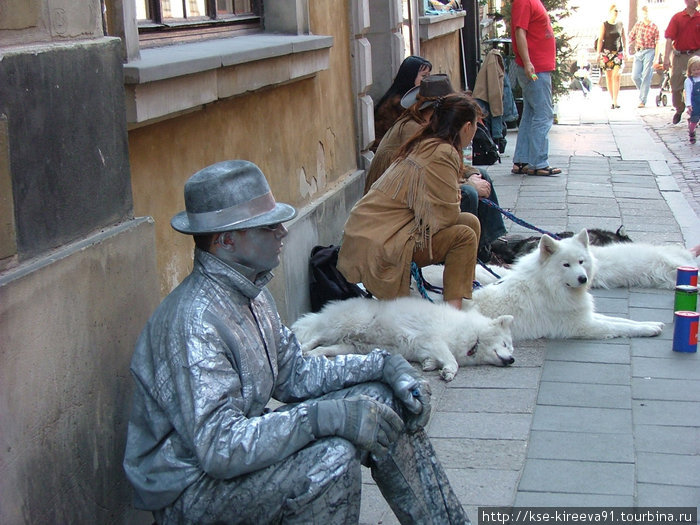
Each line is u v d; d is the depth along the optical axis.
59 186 2.85
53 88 2.80
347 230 5.67
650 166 11.99
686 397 4.69
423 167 5.48
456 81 15.42
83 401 2.91
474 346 5.26
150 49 4.52
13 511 2.52
